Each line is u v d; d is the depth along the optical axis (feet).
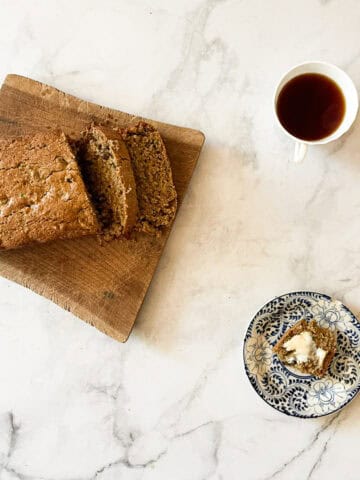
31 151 1.80
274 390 1.90
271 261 1.94
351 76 1.90
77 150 1.86
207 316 1.95
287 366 1.89
